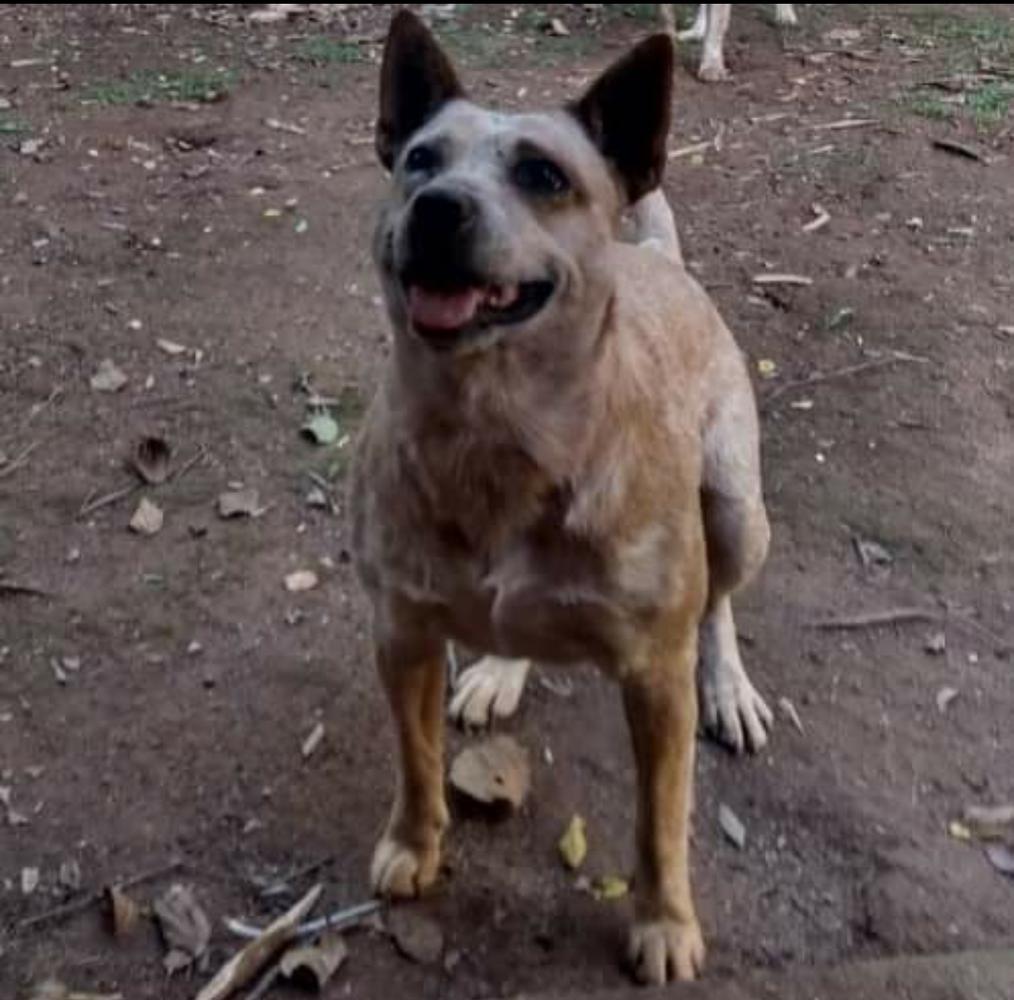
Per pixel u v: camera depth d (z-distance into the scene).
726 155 2.84
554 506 1.28
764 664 1.70
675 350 1.43
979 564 1.83
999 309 2.29
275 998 1.38
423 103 1.40
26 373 2.14
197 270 2.42
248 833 1.51
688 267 2.42
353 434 2.03
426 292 1.23
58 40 3.52
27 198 2.64
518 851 1.50
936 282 2.37
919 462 1.99
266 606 1.76
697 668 1.63
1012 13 3.71
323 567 1.81
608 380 1.27
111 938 1.42
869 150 2.84
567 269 1.26
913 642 1.73
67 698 1.64
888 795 1.55
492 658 1.62
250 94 3.17
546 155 1.28
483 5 3.79
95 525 1.87
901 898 1.46
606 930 1.43
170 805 1.54
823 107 3.06
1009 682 1.68
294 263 2.44
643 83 1.34
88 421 2.05
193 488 1.93
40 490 1.93
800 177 2.74
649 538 1.30
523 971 1.40
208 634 1.72
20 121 2.97
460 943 1.42
